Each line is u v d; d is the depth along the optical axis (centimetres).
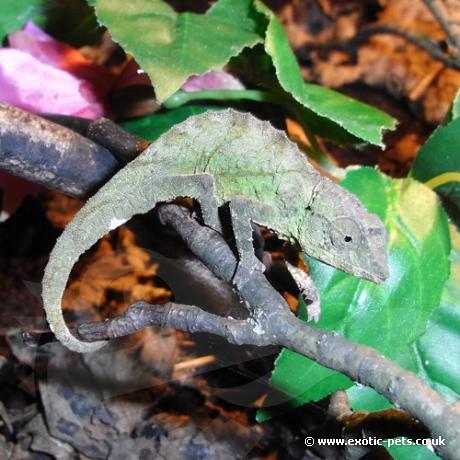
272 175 20
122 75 26
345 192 20
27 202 28
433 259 21
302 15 36
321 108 23
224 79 25
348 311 21
